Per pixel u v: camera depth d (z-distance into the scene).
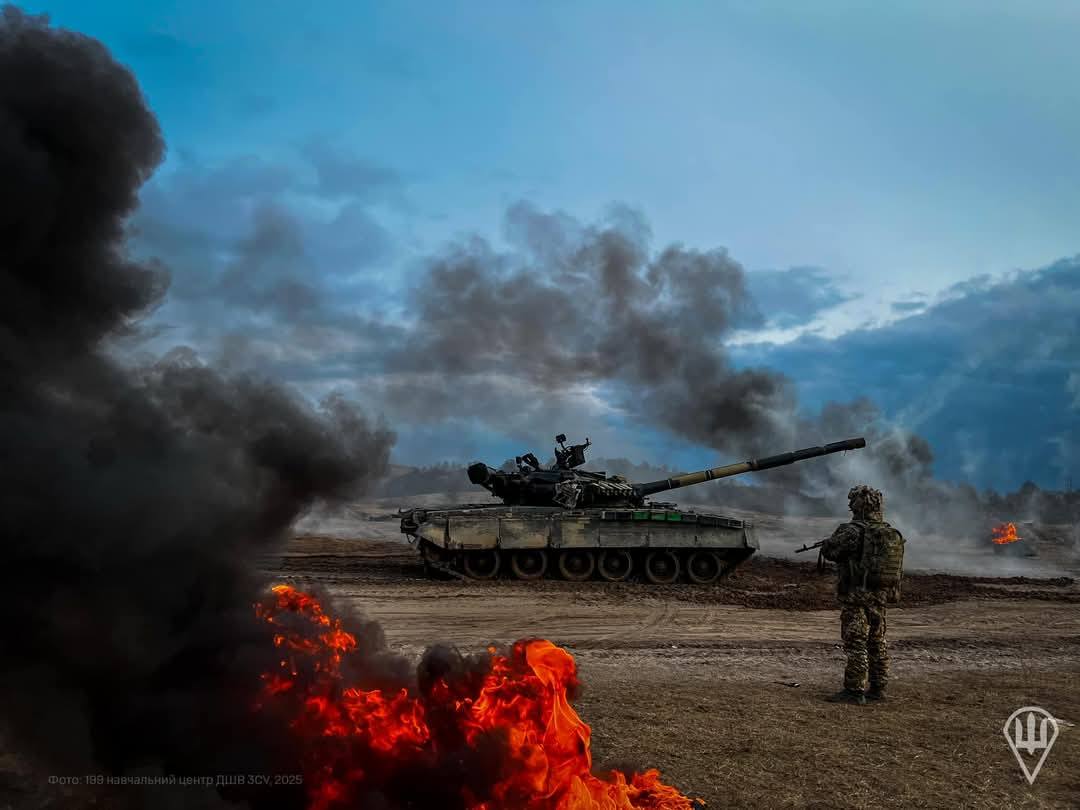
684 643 16.19
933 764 8.72
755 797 7.62
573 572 26.91
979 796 7.82
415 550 35.00
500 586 24.47
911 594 24.28
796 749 9.10
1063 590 25.89
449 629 17.25
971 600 23.33
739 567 30.64
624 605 21.22
